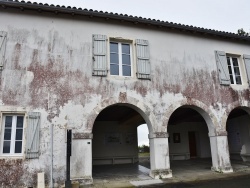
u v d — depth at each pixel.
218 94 9.49
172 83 8.89
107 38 8.49
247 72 10.16
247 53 10.63
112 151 13.32
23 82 7.23
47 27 7.93
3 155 6.68
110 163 13.08
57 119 7.26
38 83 7.36
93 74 7.91
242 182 7.32
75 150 7.18
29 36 7.67
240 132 12.50
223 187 6.78
